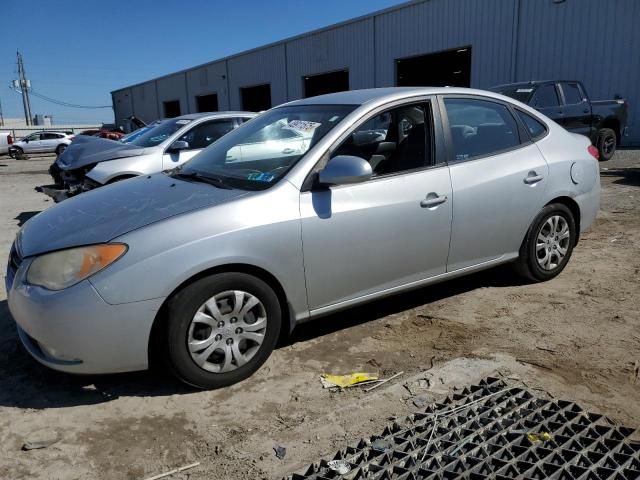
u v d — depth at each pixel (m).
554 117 11.10
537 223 4.38
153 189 3.54
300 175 3.25
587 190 4.67
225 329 3.04
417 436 2.62
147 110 50.12
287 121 3.82
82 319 2.74
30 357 3.51
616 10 15.48
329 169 3.16
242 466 2.47
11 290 3.00
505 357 3.39
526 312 4.05
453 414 2.80
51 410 2.93
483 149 4.05
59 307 2.74
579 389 3.01
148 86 48.78
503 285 4.61
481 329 3.80
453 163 3.84
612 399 2.90
